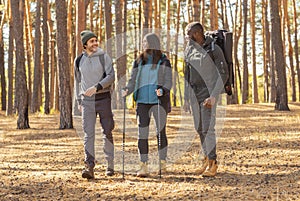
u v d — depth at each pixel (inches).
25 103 595.5
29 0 1093.8
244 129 479.5
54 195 212.4
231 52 236.5
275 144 355.9
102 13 1159.6
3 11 1145.4
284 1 1077.8
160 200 198.2
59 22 550.9
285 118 589.6
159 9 1057.5
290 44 1093.8
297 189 207.8
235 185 222.1
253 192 205.6
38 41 911.7
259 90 1800.0
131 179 245.6
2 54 1187.9
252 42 1055.6
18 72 594.6
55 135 501.0
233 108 807.1
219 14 1221.1
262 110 738.2
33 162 317.1
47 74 935.0
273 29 705.0
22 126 592.4
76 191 219.5
